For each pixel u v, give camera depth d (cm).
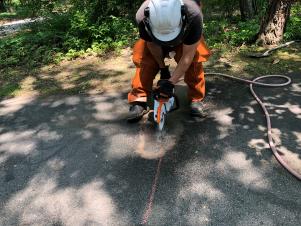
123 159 344
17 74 586
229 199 286
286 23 620
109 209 285
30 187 317
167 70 374
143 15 316
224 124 388
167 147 355
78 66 602
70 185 315
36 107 464
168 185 305
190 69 384
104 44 677
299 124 380
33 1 853
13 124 425
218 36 670
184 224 266
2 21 1494
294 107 414
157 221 270
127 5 824
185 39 318
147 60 385
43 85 534
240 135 366
